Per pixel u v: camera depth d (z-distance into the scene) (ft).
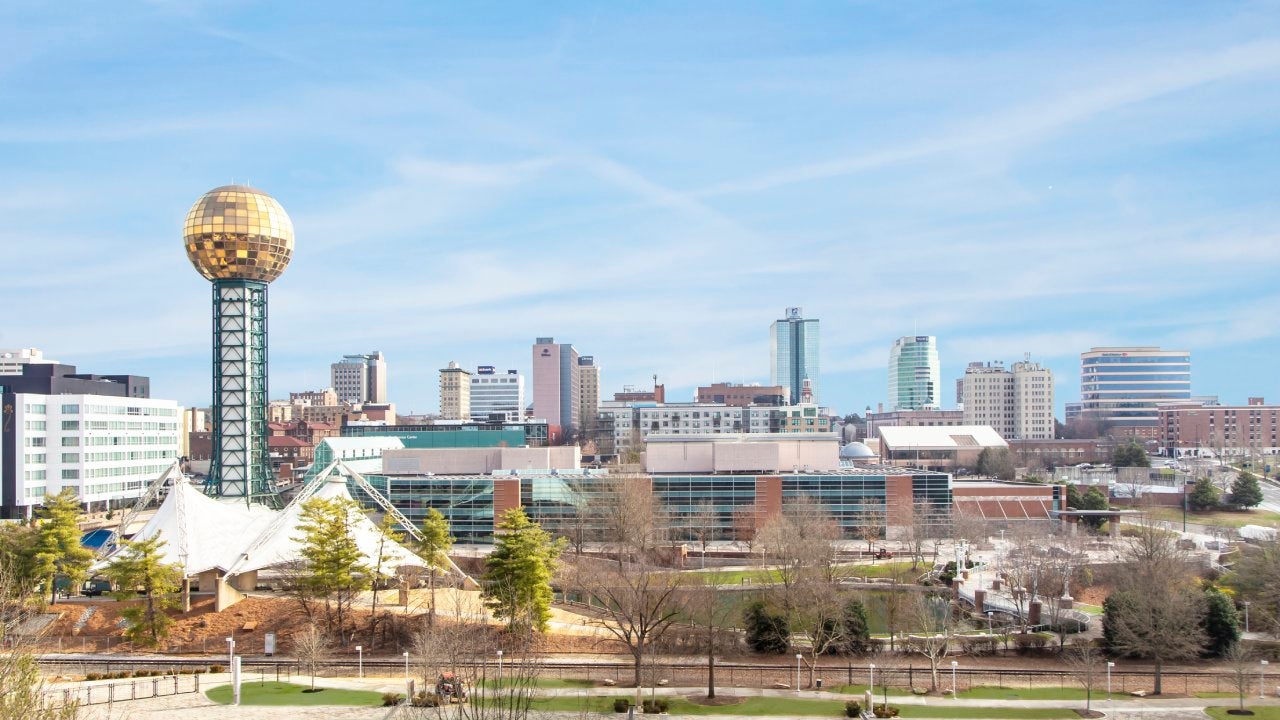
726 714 251.80
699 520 606.14
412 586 397.39
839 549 498.28
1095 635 357.82
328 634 328.90
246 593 382.01
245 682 277.03
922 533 539.29
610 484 565.53
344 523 349.00
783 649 328.90
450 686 242.78
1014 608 404.36
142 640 332.60
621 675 292.61
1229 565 463.01
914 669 309.22
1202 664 321.73
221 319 566.77
